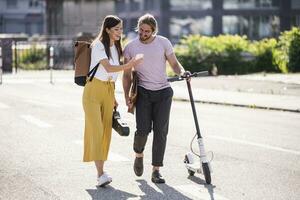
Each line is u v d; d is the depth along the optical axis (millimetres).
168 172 9344
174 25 76875
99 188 8328
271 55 34188
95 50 8234
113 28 8211
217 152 11039
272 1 76000
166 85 8664
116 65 8180
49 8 48219
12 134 13148
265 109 18500
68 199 7746
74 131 13617
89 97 8359
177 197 7828
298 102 19469
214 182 8664
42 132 13445
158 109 8625
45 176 9047
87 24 45750
